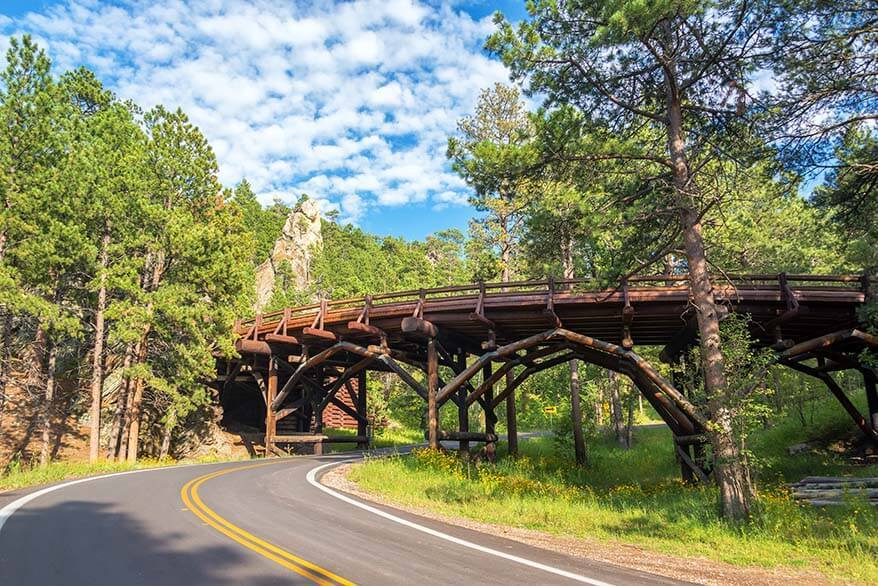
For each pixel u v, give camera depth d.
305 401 32.69
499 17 13.73
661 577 7.10
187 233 28.39
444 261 83.56
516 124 35.28
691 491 17.34
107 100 42.34
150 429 32.91
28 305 24.41
